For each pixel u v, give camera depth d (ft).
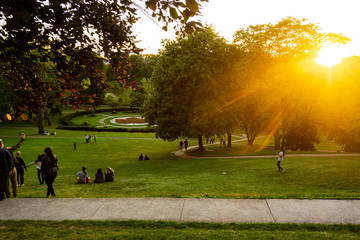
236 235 17.95
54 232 18.89
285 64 97.55
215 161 85.71
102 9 15.90
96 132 199.00
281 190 39.19
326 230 18.86
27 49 14.03
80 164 89.97
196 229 19.19
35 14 13.08
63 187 45.52
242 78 94.17
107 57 17.11
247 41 98.63
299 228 19.24
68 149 124.98
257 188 41.55
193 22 11.16
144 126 243.60
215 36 102.06
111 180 52.95
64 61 14.73
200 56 95.50
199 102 99.45
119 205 24.41
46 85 15.47
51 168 29.37
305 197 25.96
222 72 100.78
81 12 15.42
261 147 143.43
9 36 13.60
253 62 96.07
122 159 102.89
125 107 348.38
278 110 103.81
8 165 26.50
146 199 25.91
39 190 40.88
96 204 24.75
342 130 90.02
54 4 13.28
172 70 98.58
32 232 18.89
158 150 130.82
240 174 59.21
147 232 18.71
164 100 103.40
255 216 21.45
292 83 95.81
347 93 81.20
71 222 20.63
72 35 15.07
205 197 26.50
